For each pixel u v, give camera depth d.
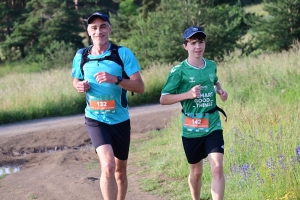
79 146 17.47
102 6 65.25
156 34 37.56
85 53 7.59
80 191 10.51
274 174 7.86
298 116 11.32
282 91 16.12
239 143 10.20
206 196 8.78
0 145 17.27
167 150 12.65
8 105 22.84
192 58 7.49
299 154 7.94
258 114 12.15
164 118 20.14
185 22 36.22
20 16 65.00
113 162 7.12
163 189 9.68
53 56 53.31
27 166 14.50
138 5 64.69
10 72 53.28
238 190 8.55
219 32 35.44
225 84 19.72
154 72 28.77
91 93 7.49
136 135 17.80
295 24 39.34
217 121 7.48
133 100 25.91
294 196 7.54
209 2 37.66
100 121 7.48
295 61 20.05
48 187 11.23
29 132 18.53
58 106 23.48
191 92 7.25
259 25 40.22
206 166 9.95
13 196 10.68
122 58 7.45
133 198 9.37
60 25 58.28
